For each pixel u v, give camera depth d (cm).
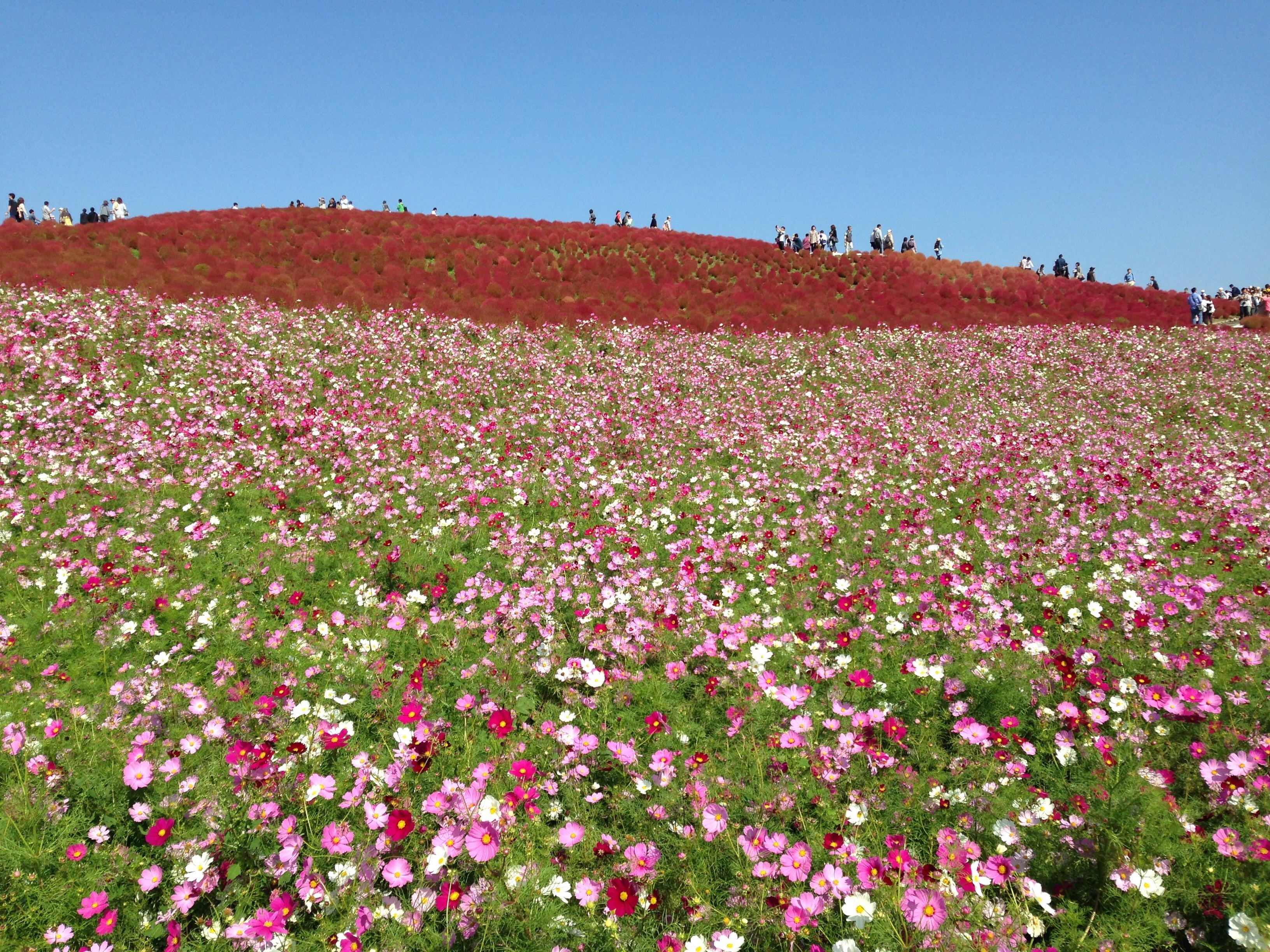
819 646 505
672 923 279
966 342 2316
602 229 3650
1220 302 3253
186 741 371
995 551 720
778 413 1490
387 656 495
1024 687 414
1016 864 283
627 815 342
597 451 1138
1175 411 1579
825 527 800
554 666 473
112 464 857
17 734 359
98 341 1364
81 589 591
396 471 948
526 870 277
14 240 2247
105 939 269
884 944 245
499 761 358
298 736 375
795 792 340
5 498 735
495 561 693
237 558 680
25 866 294
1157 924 254
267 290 2023
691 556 701
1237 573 638
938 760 372
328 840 278
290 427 1109
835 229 4003
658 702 446
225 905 275
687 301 2672
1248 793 291
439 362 1608
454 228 3238
